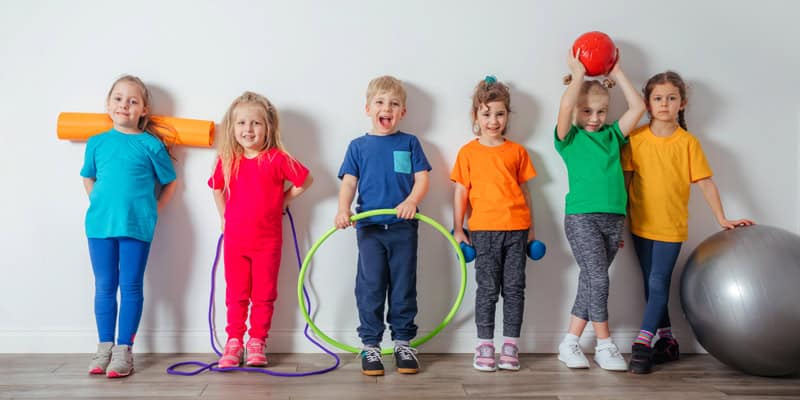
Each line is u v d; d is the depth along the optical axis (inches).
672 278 99.7
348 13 95.9
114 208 86.9
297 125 95.6
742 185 100.7
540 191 98.2
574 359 90.0
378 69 96.2
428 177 95.7
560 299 98.7
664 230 92.2
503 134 96.5
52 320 94.3
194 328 95.5
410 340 92.7
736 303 80.2
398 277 90.2
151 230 89.2
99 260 87.0
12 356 92.3
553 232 98.3
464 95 97.1
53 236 94.1
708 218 100.2
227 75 94.7
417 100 96.5
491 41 97.3
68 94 93.6
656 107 93.0
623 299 98.8
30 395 74.8
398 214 86.4
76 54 93.5
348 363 90.9
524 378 84.7
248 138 88.7
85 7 93.4
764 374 85.0
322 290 96.7
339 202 90.4
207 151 94.9
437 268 97.5
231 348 88.0
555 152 98.2
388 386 80.2
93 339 94.7
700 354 99.0
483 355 88.8
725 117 100.3
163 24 94.1
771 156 101.0
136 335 94.7
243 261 89.9
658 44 99.2
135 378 82.3
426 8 96.7
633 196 95.2
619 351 95.3
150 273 94.7
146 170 89.6
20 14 92.8
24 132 93.4
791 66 101.0
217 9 94.6
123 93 88.0
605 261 90.2
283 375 84.1
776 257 80.8
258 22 95.0
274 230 90.6
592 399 75.8
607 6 98.3
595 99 92.4
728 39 100.0
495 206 90.8
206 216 95.1
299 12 95.4
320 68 95.7
